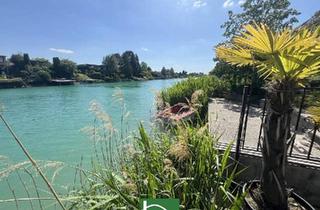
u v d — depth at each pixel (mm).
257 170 3453
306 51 2049
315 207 3129
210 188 2410
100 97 36719
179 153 2463
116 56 117875
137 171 2568
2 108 1742
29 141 11562
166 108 3893
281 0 21594
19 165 1609
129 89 48375
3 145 10969
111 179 2332
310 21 7867
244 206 2625
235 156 3412
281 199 2461
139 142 3025
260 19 21688
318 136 5410
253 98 13867
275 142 2389
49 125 15672
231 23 23109
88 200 2160
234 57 2500
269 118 2406
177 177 2279
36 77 81938
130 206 2035
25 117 19109
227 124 7449
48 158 8648
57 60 96125
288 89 2293
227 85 18969
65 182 3592
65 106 26469
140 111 13953
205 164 2607
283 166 2430
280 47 2037
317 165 3191
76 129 14219
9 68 84188
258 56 2338
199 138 2920
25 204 3828
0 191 4656
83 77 98812
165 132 3539
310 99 3648
